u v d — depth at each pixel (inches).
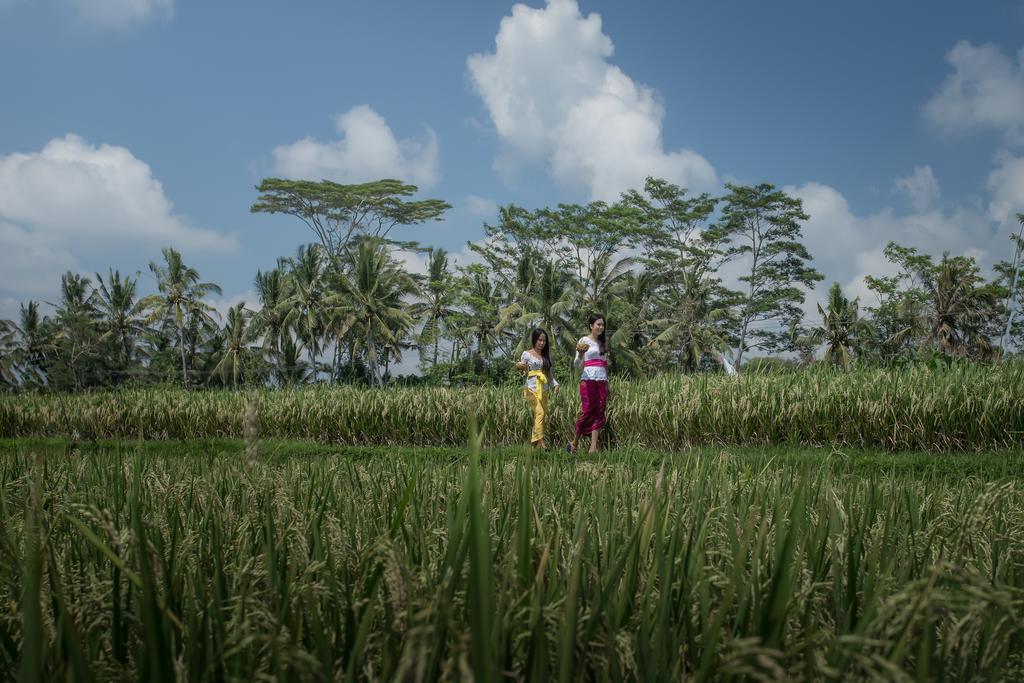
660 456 268.7
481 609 38.2
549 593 60.1
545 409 453.4
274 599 57.1
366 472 141.7
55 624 57.5
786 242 2039.9
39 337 2032.5
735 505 100.7
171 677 46.4
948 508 105.3
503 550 75.0
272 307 2086.6
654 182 2112.5
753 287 2135.8
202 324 2287.2
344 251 2659.9
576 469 151.9
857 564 68.7
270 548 63.0
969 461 314.5
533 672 47.7
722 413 428.8
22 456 153.5
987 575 73.8
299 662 44.1
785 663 48.3
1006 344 1569.9
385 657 46.6
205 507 96.0
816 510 96.0
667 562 59.1
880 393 412.2
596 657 52.7
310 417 571.8
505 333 1642.5
